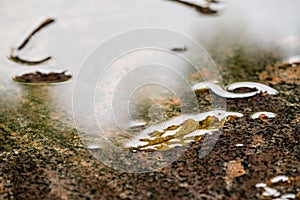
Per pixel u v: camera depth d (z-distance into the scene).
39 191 0.81
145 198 0.80
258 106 0.90
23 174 0.83
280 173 0.82
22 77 0.96
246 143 0.85
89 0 1.11
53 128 0.88
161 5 1.09
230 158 0.83
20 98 0.92
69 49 1.00
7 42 1.02
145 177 0.82
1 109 0.91
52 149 0.85
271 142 0.85
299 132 0.86
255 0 1.11
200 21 1.06
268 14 1.07
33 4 1.10
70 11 1.08
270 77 0.95
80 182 0.82
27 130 0.88
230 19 1.06
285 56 0.98
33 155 0.85
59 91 0.93
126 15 1.07
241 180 0.81
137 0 1.11
